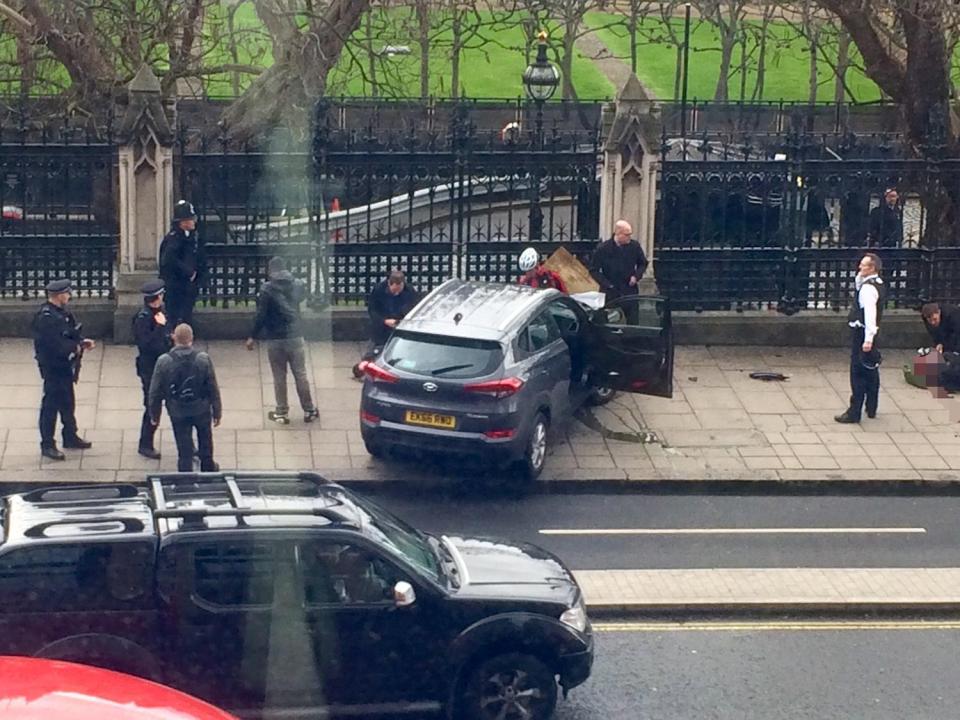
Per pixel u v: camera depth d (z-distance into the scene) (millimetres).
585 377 15141
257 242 13727
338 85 28016
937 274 18312
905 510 13586
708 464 14273
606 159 17672
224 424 14664
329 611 8344
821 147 18984
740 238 18188
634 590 11344
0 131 17109
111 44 22750
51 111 23281
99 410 15055
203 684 8117
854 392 15484
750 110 35469
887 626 11023
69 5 22156
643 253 17047
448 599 8562
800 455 14594
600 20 55688
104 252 17375
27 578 8008
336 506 8820
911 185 18328
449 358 13258
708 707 9555
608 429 15148
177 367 12867
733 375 17047
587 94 43312
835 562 12125
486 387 13062
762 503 13664
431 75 39875
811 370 17344
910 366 17328
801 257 18141
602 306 15859
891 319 18234
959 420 15750
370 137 17344
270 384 15914
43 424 13586
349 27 19750
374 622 8414
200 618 8070
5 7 21547
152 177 16906
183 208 16094
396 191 18953
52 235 17234
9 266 17219
